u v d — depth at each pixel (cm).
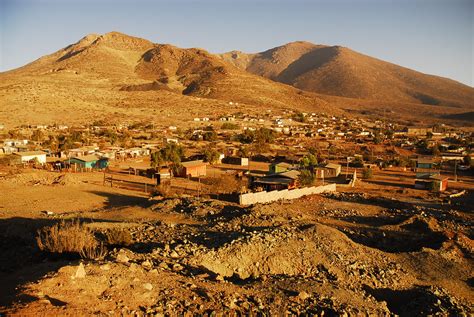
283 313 1277
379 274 2023
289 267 1889
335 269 1953
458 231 3169
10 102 15275
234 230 2361
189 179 5491
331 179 6112
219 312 1163
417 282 2062
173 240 1989
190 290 1256
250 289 1439
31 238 2133
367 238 2864
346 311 1369
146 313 1072
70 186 4350
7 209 3155
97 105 17400
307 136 13075
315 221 3219
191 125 14750
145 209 3306
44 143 8712
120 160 7356
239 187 4728
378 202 4272
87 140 9525
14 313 893
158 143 9894
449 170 7344
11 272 1402
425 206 4250
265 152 8988
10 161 6056
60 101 16662
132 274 1258
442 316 1606
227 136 12031
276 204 3603
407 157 8756
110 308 1042
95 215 3061
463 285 2130
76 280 1112
